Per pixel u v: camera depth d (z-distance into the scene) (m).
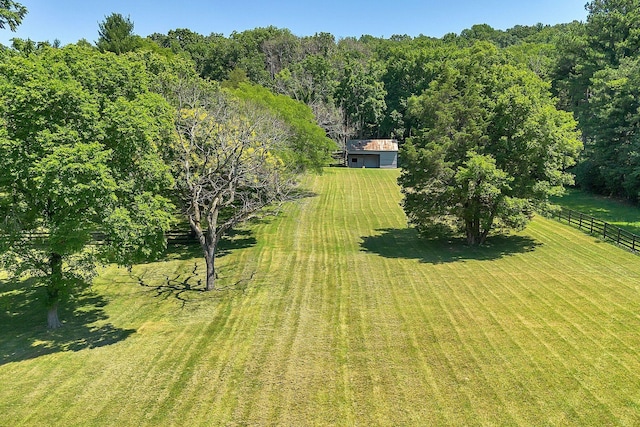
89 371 13.68
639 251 23.83
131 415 11.30
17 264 16.03
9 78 14.84
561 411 10.69
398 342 14.70
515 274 21.27
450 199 25.80
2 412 11.62
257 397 11.87
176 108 23.03
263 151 23.83
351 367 13.21
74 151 13.90
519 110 24.27
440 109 25.83
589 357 13.09
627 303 16.94
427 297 18.72
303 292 19.89
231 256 25.67
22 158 14.06
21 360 14.63
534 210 25.44
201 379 12.90
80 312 18.64
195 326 16.77
